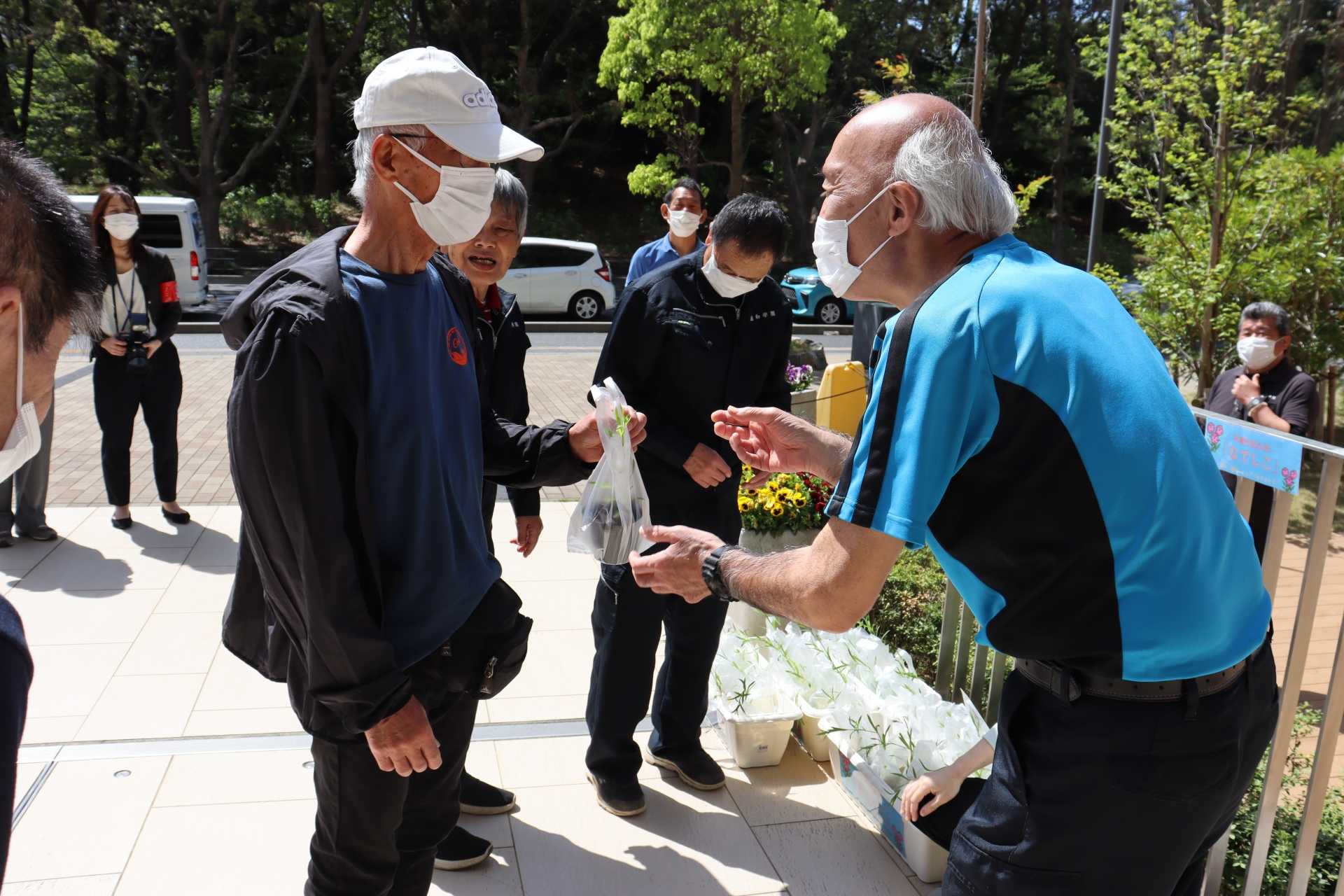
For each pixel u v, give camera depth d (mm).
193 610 4277
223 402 9781
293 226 29547
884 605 4117
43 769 3004
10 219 914
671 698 3072
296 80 29625
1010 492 1503
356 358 1687
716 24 22047
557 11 30797
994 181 1643
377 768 1855
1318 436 9484
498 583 2096
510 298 2977
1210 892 2535
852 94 30891
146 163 28859
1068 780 1562
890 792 2777
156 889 2508
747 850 2797
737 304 2893
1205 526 1525
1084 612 1505
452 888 2596
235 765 3070
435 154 1766
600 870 2691
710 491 2984
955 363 1479
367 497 1725
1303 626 2270
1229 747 1565
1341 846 2865
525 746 3303
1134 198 9109
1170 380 1608
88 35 24578
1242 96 8172
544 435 2287
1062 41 36562
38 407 997
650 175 24375
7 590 4422
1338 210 8727
